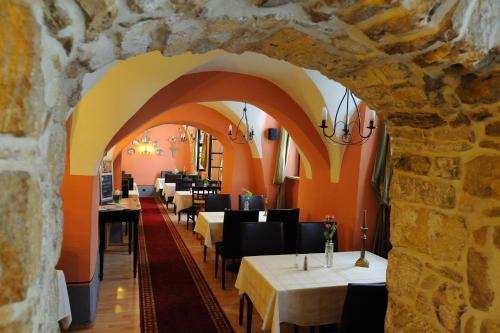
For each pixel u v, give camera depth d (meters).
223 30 1.00
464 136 1.31
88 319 3.03
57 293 0.98
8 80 0.63
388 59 1.12
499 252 1.21
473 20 0.90
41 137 0.73
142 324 3.11
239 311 3.31
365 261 2.84
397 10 0.85
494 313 1.22
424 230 1.52
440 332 1.43
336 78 1.43
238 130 6.98
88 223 3.03
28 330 0.70
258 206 5.67
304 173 4.86
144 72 2.72
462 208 1.35
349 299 2.01
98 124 2.87
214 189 7.79
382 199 3.50
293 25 1.00
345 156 3.97
